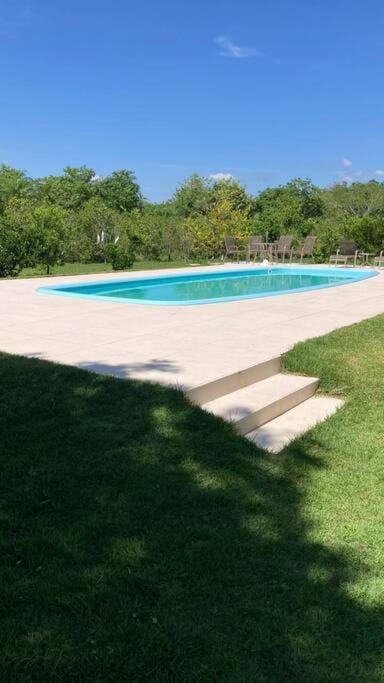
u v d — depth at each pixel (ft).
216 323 23.90
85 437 11.70
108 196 176.55
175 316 25.35
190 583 7.88
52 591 7.42
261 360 17.35
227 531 9.28
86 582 7.63
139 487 10.20
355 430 14.56
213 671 6.37
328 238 69.97
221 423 13.14
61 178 179.73
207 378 15.11
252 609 7.48
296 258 73.46
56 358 17.11
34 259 54.08
